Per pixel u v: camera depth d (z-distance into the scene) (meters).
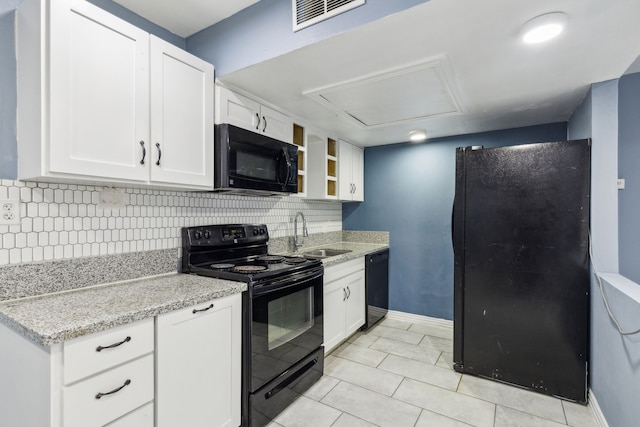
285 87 2.08
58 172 1.25
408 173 3.58
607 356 1.70
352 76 1.92
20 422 1.17
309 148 3.17
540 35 1.44
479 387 2.19
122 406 1.19
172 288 1.60
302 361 2.11
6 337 1.22
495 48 1.59
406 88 2.09
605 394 1.73
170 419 1.36
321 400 2.04
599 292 1.85
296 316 2.08
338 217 3.94
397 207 3.64
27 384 1.12
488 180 2.27
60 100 1.25
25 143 1.32
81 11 1.31
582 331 2.00
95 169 1.36
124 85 1.47
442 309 3.37
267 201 2.81
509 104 2.40
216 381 1.57
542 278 2.11
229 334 1.65
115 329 1.17
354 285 2.97
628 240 2.20
